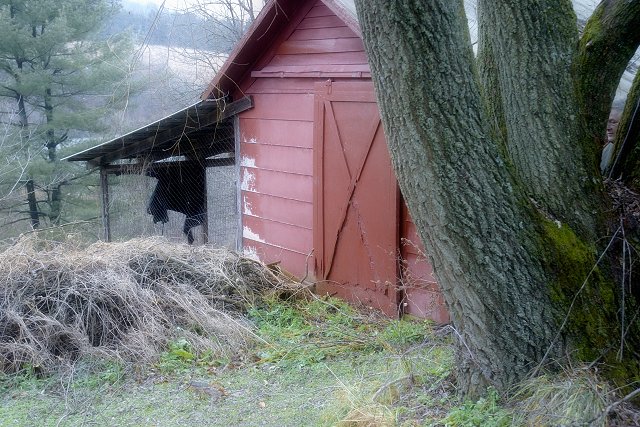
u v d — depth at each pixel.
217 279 7.51
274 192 9.09
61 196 19.44
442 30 3.47
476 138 3.66
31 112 18.98
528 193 4.07
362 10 3.58
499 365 3.98
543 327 3.88
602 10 4.26
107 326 6.40
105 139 17.14
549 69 3.99
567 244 3.91
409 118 3.61
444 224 3.74
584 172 4.03
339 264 8.12
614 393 3.68
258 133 9.23
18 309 6.28
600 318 3.92
